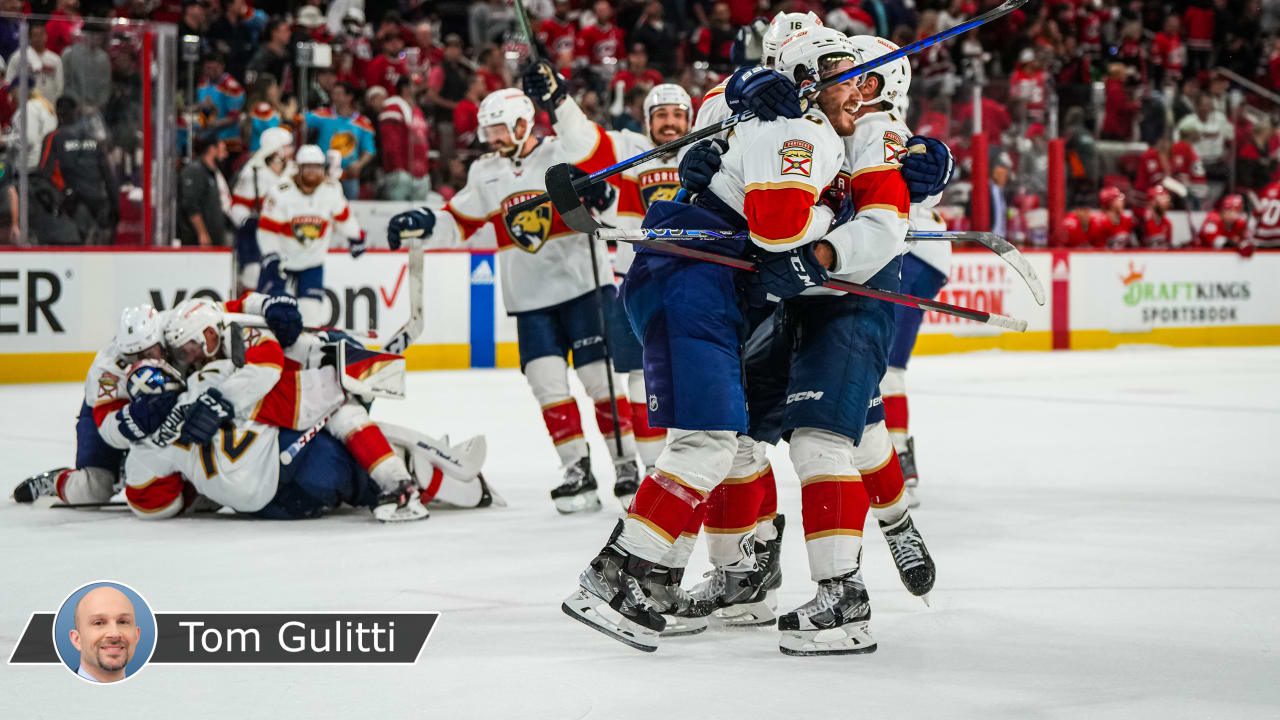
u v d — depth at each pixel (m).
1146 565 6.60
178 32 20.11
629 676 4.70
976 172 21.58
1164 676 4.68
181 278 17.75
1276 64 27.95
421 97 20.16
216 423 7.64
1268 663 4.85
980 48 25.53
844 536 5.01
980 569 6.52
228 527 7.73
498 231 8.80
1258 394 15.63
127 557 6.81
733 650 5.10
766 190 4.77
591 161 8.63
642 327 5.14
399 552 6.97
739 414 4.93
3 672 4.75
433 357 19.05
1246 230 24.28
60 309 17.12
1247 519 7.89
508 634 5.30
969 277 21.98
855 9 24.81
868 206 4.95
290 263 16.27
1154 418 13.30
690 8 25.45
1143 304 23.41
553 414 8.51
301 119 19.19
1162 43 27.55
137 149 17.39
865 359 5.06
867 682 4.61
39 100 16.75
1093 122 23.25
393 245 8.69
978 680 4.64
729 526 5.40
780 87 4.82
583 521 8.00
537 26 23.00
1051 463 10.28
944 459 10.53
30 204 16.94
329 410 7.94
